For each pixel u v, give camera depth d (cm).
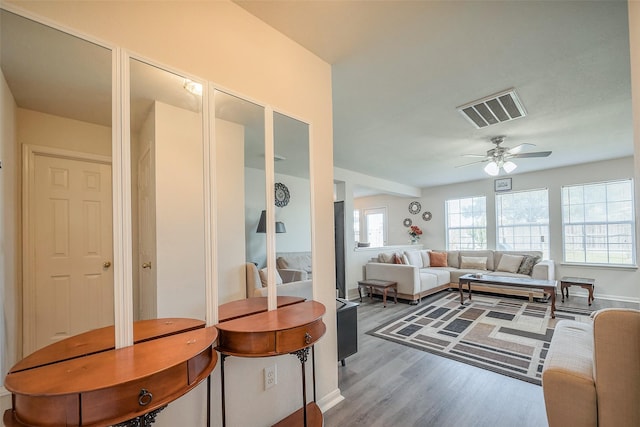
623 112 302
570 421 144
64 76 117
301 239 199
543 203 587
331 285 212
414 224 783
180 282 143
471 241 685
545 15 169
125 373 95
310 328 154
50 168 114
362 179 597
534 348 295
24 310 106
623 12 165
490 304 481
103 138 122
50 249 112
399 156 469
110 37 125
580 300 495
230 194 165
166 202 140
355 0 160
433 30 183
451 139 387
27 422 85
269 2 164
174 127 143
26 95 111
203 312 148
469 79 240
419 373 250
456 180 670
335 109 295
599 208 525
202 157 152
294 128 196
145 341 125
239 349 138
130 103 129
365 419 190
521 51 203
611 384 133
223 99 162
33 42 112
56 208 114
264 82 179
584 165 538
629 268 493
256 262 175
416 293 506
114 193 122
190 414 145
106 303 119
